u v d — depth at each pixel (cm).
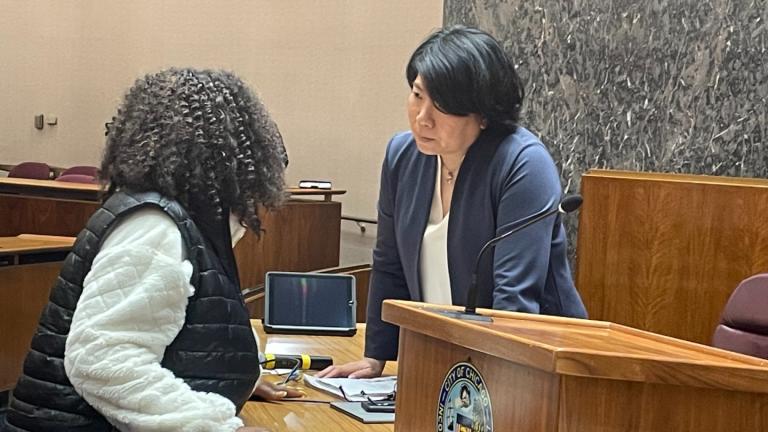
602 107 474
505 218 200
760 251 367
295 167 770
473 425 135
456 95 198
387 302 163
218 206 164
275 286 290
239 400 165
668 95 454
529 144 205
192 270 158
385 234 233
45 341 157
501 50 203
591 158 478
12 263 427
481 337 130
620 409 116
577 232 435
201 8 820
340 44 746
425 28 695
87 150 872
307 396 212
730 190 372
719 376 115
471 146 208
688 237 380
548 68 490
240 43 800
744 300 244
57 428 156
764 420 118
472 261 209
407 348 157
